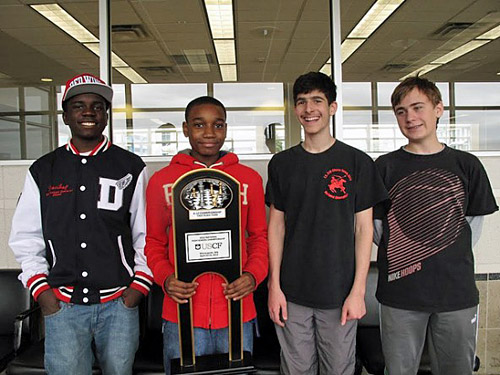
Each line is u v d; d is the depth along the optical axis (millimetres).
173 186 1422
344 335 1525
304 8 4074
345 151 1569
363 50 4973
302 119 1563
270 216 1676
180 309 1419
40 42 4348
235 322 1451
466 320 1490
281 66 6355
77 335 1450
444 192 1517
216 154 1585
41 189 1476
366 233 1537
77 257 1448
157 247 1509
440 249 1497
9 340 2096
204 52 5684
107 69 2674
